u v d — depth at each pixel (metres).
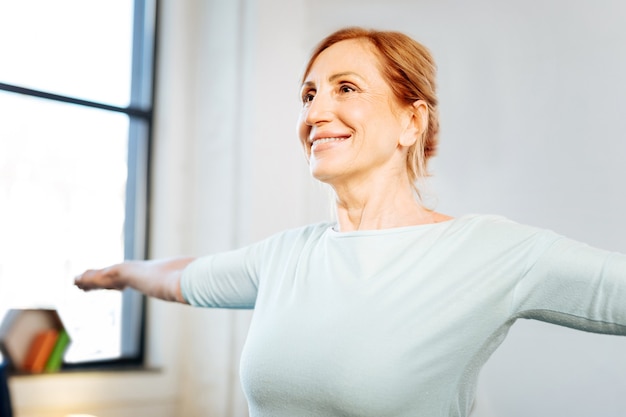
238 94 2.82
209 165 2.90
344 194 0.96
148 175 2.97
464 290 0.81
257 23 2.78
